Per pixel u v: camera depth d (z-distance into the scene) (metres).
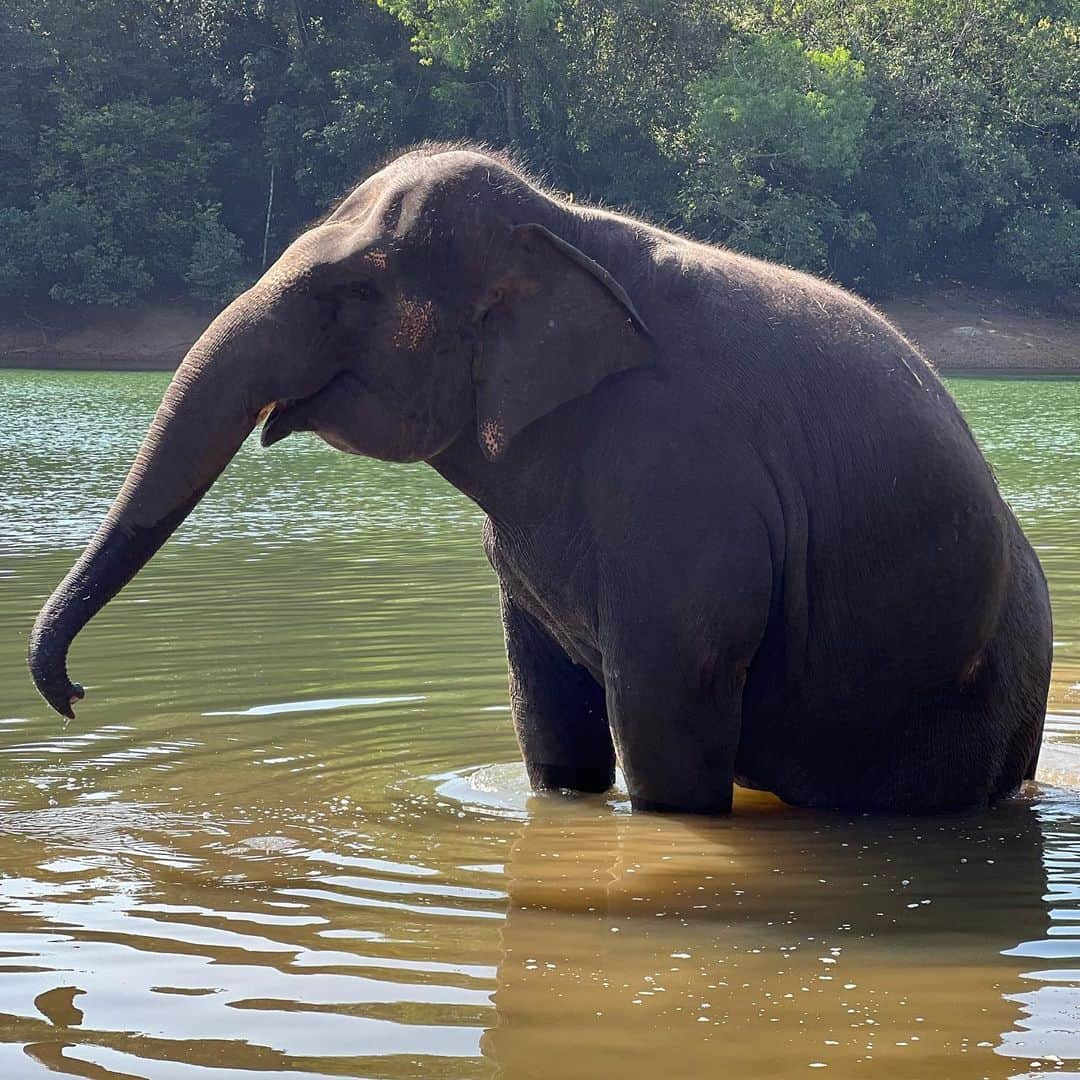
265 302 5.40
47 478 18.12
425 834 5.67
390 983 4.14
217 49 60.94
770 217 55.66
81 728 7.13
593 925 4.67
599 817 5.93
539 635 6.25
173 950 4.39
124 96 59.97
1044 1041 3.77
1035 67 60.75
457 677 8.20
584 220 5.73
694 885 5.11
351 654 8.75
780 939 4.56
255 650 8.83
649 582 5.53
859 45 60.28
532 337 5.42
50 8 58.16
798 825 5.88
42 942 4.45
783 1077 3.55
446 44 55.31
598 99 56.44
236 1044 3.73
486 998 4.05
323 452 22.77
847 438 5.73
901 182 59.84
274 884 5.04
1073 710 7.88
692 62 57.66
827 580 5.77
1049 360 57.06
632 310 5.49
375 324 5.45
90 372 45.56
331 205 5.95
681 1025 3.86
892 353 5.95
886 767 6.12
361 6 61.34
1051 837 5.79
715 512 5.52
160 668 8.37
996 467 20.48
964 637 5.96
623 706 5.65
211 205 57.44
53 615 5.17
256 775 6.43
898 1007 4.00
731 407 5.59
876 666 5.91
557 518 5.72
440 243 5.44
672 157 57.22
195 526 14.54
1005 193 60.25
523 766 6.69
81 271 55.22
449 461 5.76
